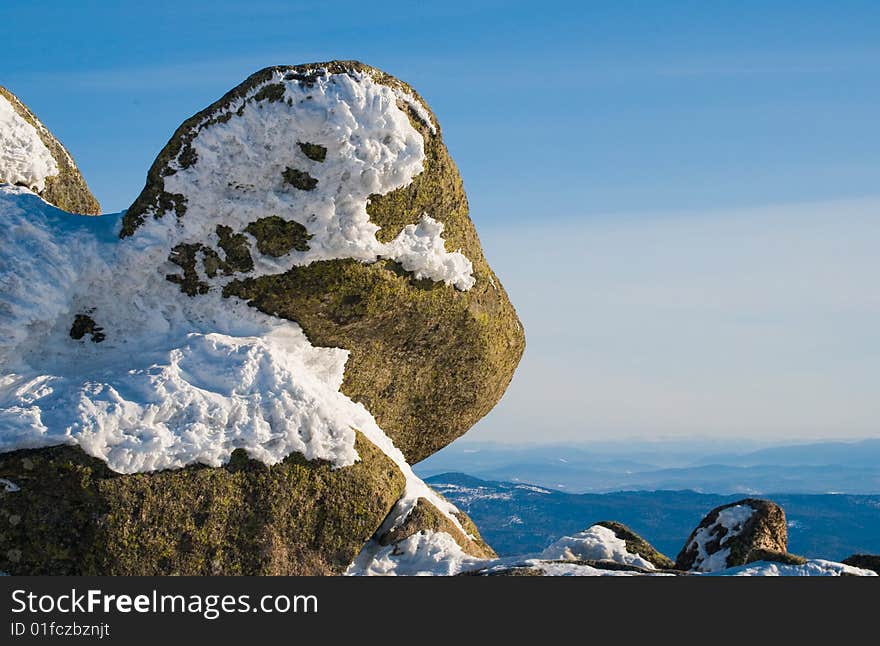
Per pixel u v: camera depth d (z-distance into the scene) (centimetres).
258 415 936
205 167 994
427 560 984
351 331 1076
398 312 1089
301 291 1024
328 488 949
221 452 909
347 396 1112
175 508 882
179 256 1012
